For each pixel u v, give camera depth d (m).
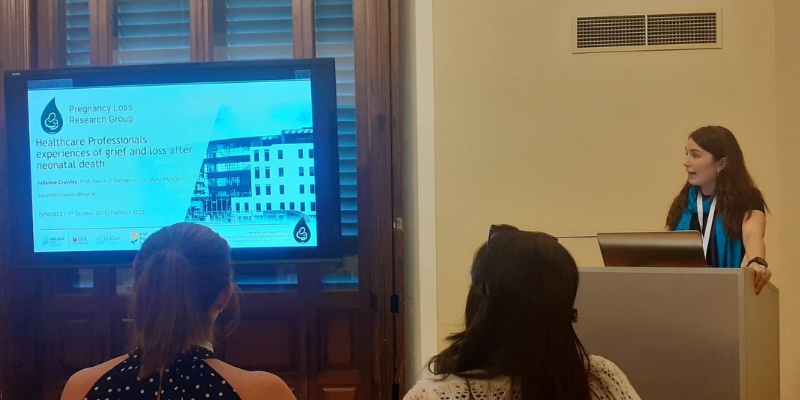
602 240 1.74
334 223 2.56
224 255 1.32
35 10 2.86
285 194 2.58
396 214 2.77
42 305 2.82
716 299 1.46
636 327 1.55
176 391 1.18
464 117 2.77
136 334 1.22
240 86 2.58
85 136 2.62
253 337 2.81
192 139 2.60
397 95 2.78
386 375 2.76
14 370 2.72
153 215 2.61
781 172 2.66
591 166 2.74
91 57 2.86
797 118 2.55
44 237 2.63
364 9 2.82
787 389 2.64
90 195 2.62
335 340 2.81
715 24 2.72
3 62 2.78
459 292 2.73
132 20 2.90
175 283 1.21
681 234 1.62
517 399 1.03
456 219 2.75
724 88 2.72
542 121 2.75
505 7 2.78
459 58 2.77
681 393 1.50
